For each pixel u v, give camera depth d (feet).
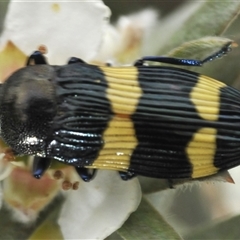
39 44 0.29
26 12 0.29
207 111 0.28
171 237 0.29
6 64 0.29
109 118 0.28
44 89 0.29
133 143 0.29
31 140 0.29
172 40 0.31
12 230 0.29
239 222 0.32
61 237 0.29
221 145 0.29
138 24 0.31
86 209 0.29
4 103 0.29
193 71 0.30
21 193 0.29
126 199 0.29
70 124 0.29
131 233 0.29
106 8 0.29
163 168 0.29
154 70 0.29
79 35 0.29
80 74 0.29
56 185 0.29
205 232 0.32
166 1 0.33
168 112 0.28
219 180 0.29
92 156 0.29
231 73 0.31
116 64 0.31
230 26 0.31
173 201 0.33
